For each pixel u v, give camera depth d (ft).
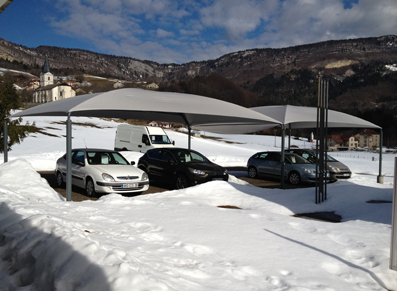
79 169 31.83
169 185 39.29
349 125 52.70
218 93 585.22
